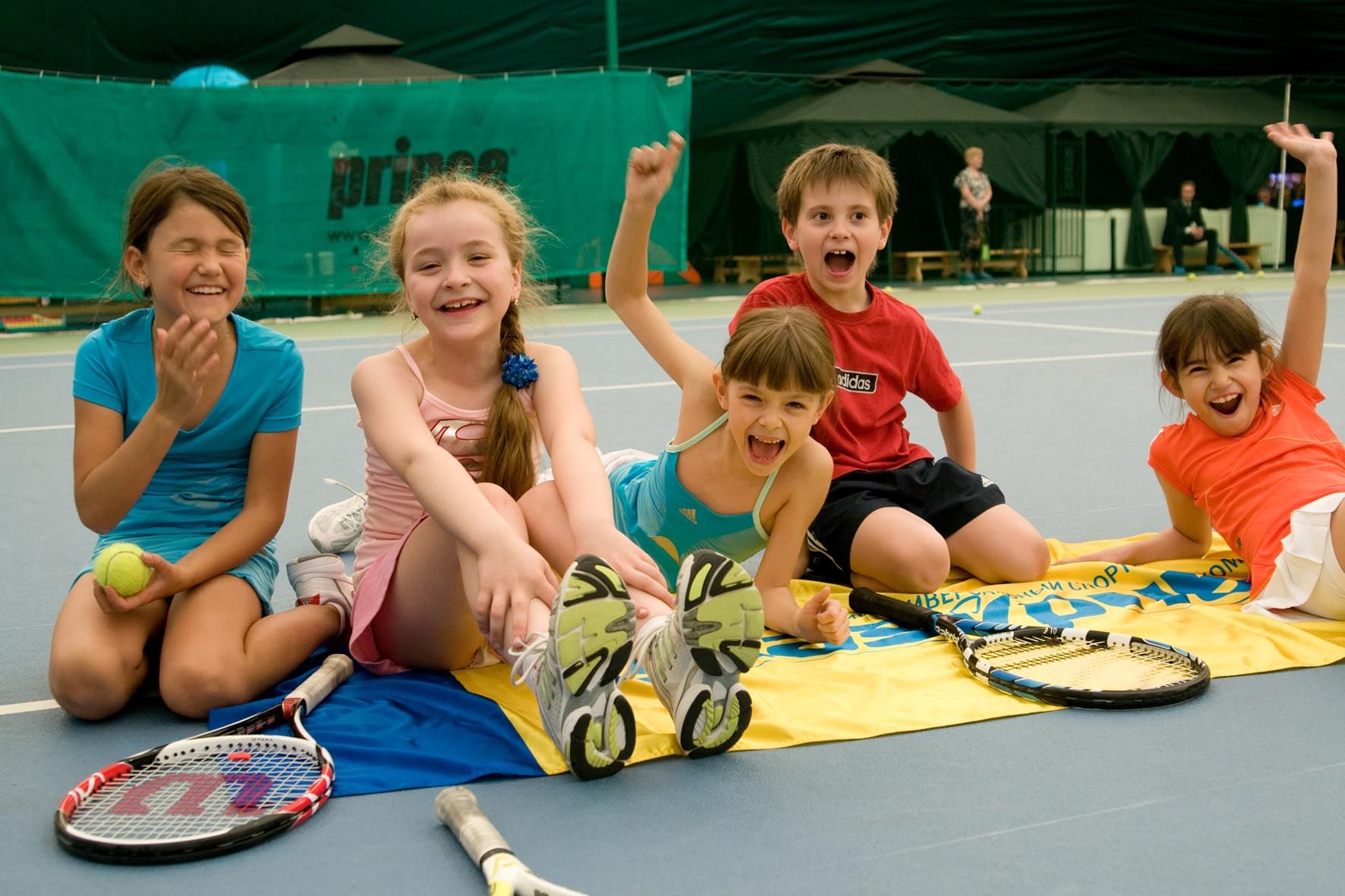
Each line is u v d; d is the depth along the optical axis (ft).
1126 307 44.29
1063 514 14.03
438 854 6.40
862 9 59.00
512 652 7.54
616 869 6.18
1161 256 64.23
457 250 8.84
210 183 9.02
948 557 10.91
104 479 8.47
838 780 7.20
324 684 8.50
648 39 56.90
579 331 38.01
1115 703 8.08
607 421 20.84
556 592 7.71
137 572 8.20
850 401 11.91
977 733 7.86
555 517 8.79
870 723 7.93
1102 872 6.04
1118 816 6.63
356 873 6.20
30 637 10.37
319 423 21.71
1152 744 7.59
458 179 9.56
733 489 9.61
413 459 8.41
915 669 8.97
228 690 8.32
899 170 63.36
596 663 6.93
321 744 7.71
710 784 7.20
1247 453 10.61
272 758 7.41
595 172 43.09
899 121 55.83
